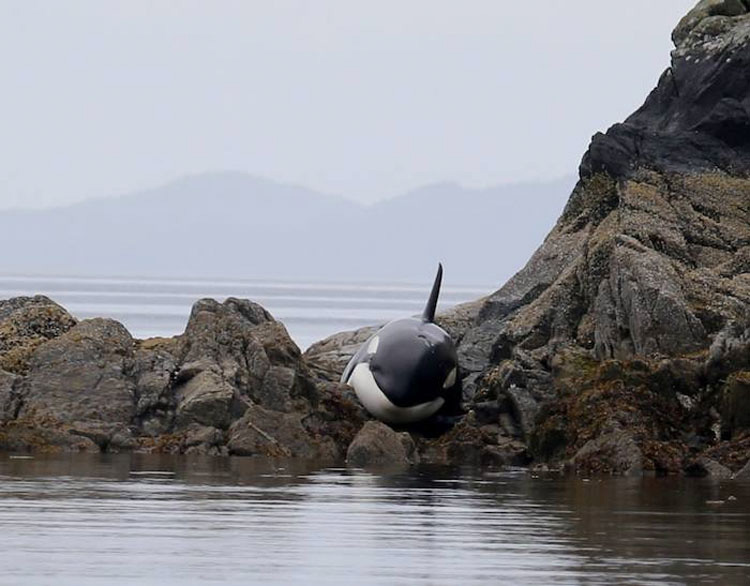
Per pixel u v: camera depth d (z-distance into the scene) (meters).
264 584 43.06
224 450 81.00
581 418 79.56
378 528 53.44
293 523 54.22
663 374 81.12
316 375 96.44
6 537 49.59
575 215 108.44
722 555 48.12
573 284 96.75
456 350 97.38
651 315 88.44
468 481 70.50
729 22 110.50
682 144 104.75
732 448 76.69
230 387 83.88
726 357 81.25
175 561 46.12
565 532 52.94
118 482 65.69
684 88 109.81
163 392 84.31
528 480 71.62
